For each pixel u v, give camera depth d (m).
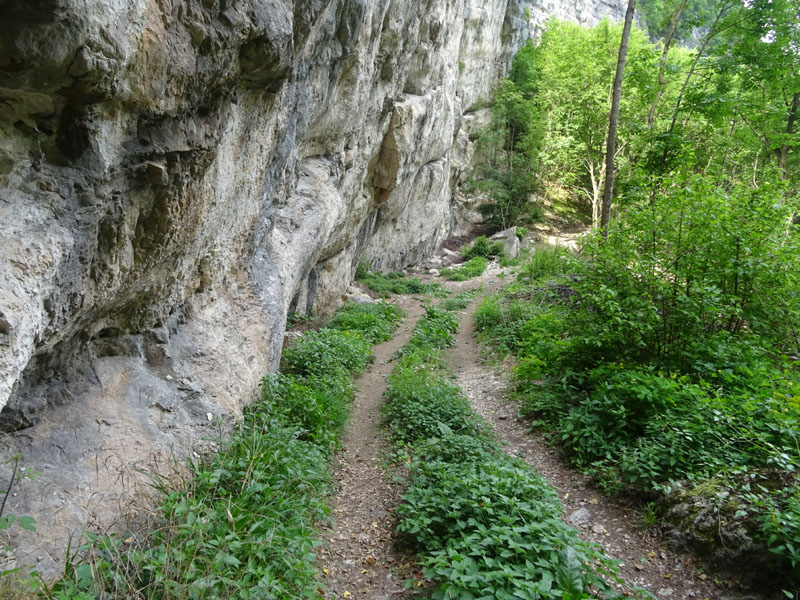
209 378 5.01
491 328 11.14
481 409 6.95
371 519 4.34
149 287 4.37
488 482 4.21
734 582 3.52
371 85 11.15
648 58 12.20
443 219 26.67
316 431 5.53
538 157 29.88
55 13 2.27
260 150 5.79
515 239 27.00
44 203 2.81
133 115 3.24
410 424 6.04
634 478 4.52
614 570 3.23
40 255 2.68
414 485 4.52
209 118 4.19
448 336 11.30
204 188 4.43
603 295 6.20
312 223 9.04
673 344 6.28
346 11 7.59
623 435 5.29
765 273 6.27
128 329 4.47
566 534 3.45
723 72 11.73
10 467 3.06
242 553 3.09
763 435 4.50
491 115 31.11
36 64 2.42
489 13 25.88
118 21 2.61
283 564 3.15
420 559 3.76
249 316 6.34
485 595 3.04
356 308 13.95
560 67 28.36
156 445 3.93
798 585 3.33
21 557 2.69
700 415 4.93
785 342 6.74
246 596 2.66
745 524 3.70
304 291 11.41
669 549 3.92
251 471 3.87
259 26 4.11
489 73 29.75
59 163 2.90
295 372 7.67
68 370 3.79
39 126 2.76
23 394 3.37
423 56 16.33
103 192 3.16
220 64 3.84
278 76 4.98
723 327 6.96
